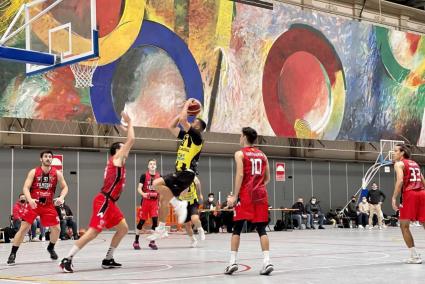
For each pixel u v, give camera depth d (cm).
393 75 2884
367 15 3153
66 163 2269
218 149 2681
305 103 2611
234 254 787
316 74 2653
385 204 3159
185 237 1852
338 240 1596
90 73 2016
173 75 2272
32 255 1196
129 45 2169
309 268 854
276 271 815
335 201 2983
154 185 844
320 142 3006
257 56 2489
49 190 995
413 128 2930
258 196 781
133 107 2172
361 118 2772
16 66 1934
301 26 2630
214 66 2373
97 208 846
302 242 1516
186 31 2314
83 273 820
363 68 2795
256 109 2472
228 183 2669
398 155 933
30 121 2241
